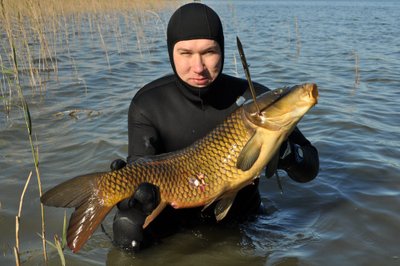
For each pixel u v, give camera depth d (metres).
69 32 16.02
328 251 3.37
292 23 21.61
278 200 4.17
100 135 5.77
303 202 4.12
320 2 56.31
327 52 12.22
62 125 6.21
